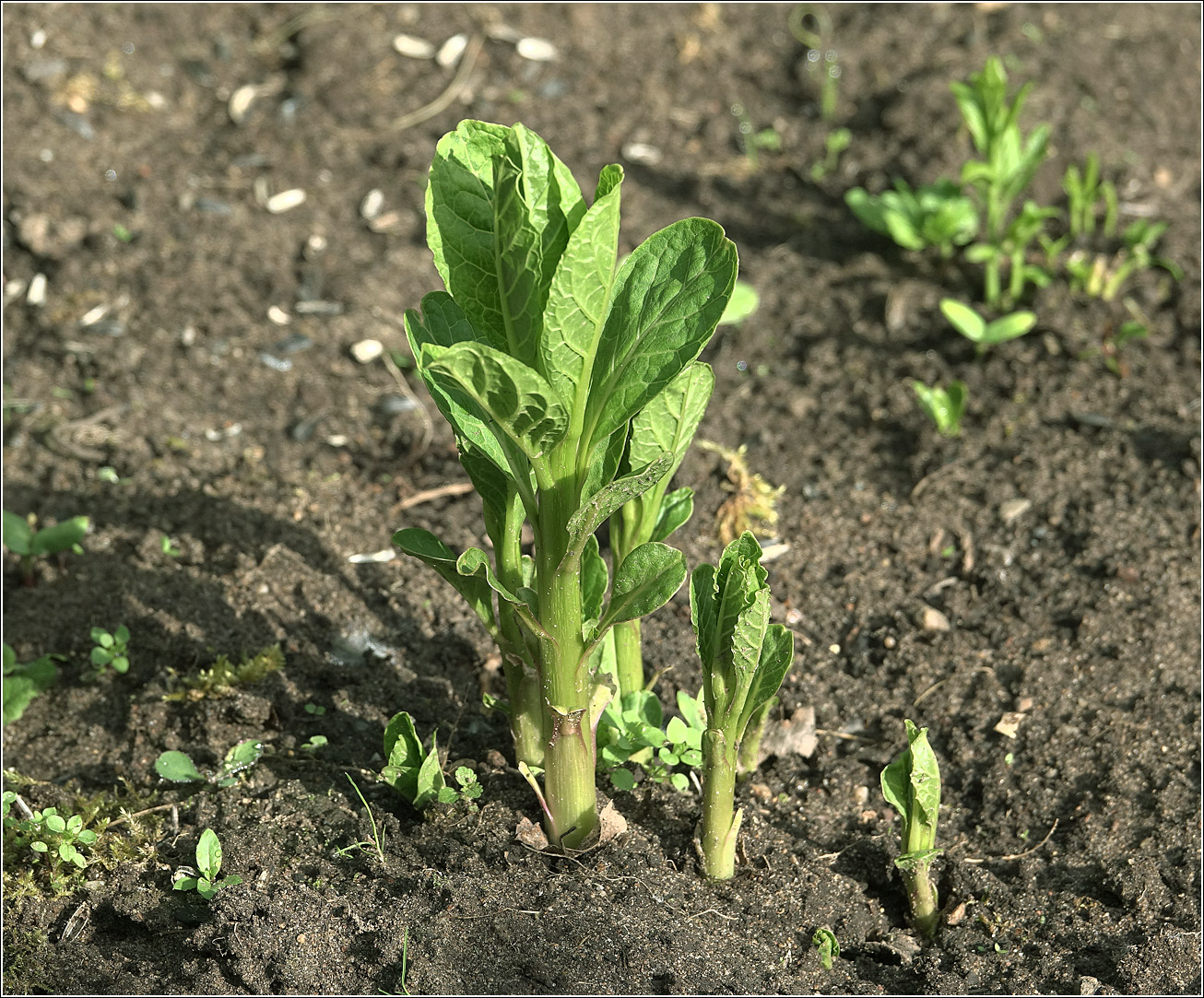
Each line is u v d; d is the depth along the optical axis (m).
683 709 0.84
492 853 0.83
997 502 0.90
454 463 0.91
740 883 0.83
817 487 0.91
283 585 0.88
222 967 0.80
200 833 0.84
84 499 0.90
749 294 0.94
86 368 0.93
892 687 0.87
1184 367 0.93
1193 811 0.84
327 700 0.86
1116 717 0.86
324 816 0.84
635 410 0.68
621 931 0.80
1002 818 0.85
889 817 0.85
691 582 0.77
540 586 0.74
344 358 0.93
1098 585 0.88
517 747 0.83
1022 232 0.94
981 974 0.82
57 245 0.95
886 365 0.93
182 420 0.92
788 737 0.86
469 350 0.59
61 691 0.86
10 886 0.83
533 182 0.63
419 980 0.78
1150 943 0.82
